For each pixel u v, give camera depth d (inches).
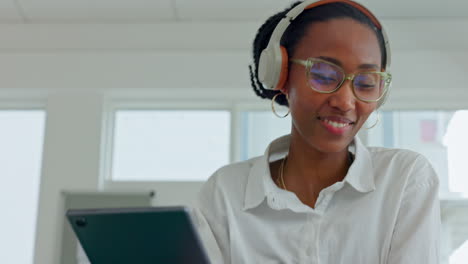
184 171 180.5
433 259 40.3
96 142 175.9
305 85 39.6
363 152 44.4
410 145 173.0
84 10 176.6
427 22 174.4
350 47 38.8
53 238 169.6
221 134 181.6
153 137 183.5
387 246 41.8
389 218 42.2
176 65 177.9
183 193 174.7
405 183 42.8
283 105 49.5
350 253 41.7
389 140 173.3
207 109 183.3
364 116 39.4
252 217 44.1
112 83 178.5
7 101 186.7
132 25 181.5
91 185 173.0
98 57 180.5
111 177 181.5
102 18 180.9
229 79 175.8
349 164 45.1
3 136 185.6
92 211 31.0
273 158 48.4
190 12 176.1
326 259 41.8
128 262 32.9
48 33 182.4
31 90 180.4
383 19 175.6
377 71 39.3
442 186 170.4
